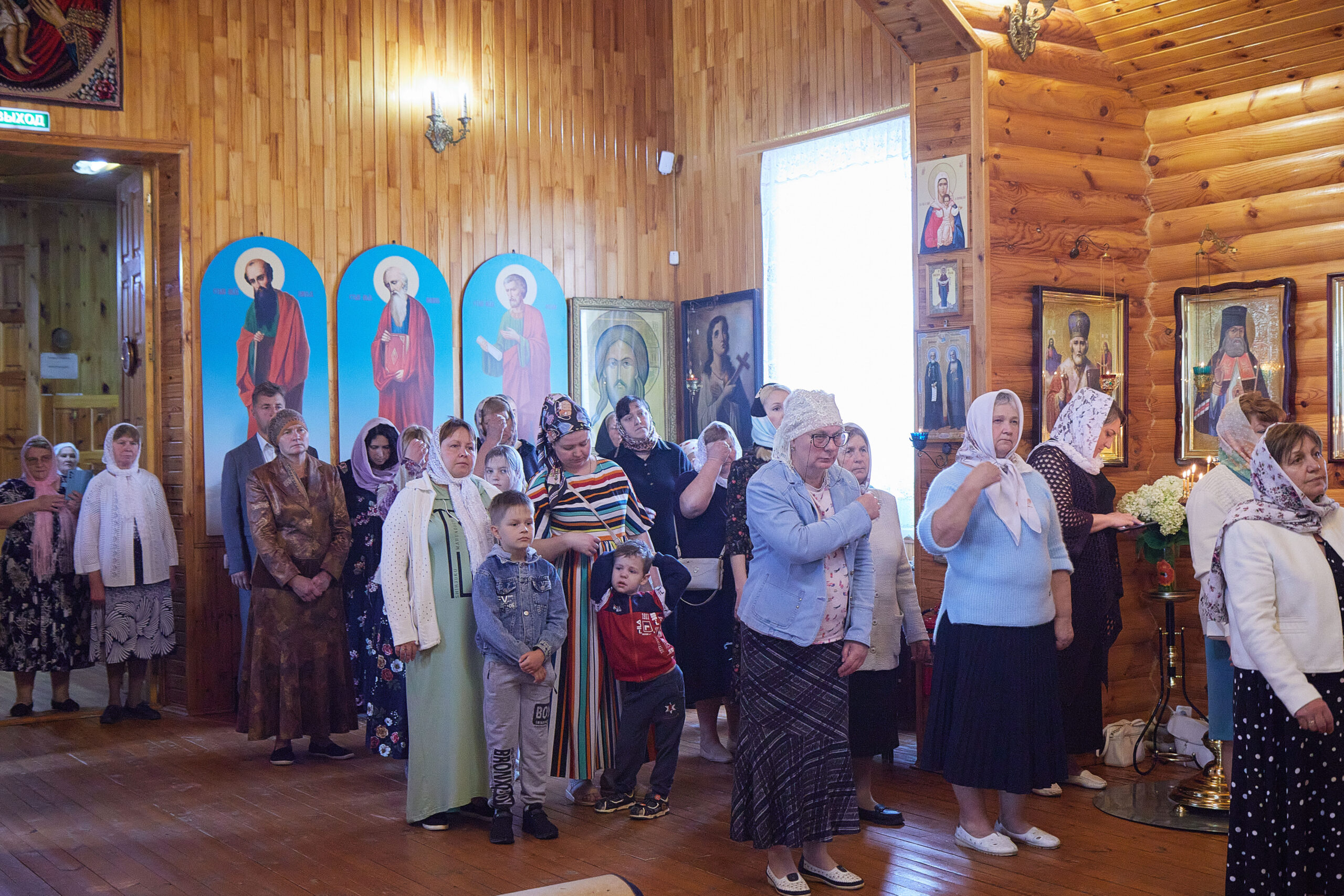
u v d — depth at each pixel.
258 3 7.12
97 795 5.03
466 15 7.91
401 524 4.49
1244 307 5.58
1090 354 5.67
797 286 7.81
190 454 6.83
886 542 4.56
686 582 4.74
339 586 5.71
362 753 5.79
